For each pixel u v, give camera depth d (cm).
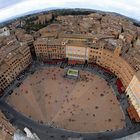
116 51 13600
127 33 16412
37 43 15225
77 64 15638
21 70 15075
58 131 11625
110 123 11850
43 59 16275
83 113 12412
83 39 15562
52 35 16338
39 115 12425
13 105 13038
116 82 14112
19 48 15000
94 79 14475
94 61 15425
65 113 12469
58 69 15362
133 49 14825
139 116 11800
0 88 13600
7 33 17238
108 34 16512
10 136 9569
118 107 12644
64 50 15388
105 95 13375
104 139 11125
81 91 13700
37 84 14325
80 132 11519
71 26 17588
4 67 13612
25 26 18650
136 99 11888
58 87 14038
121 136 11212
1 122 10350
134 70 12369
